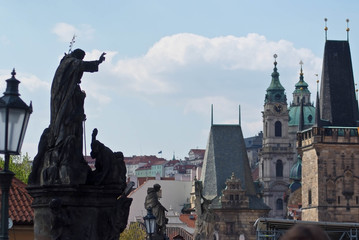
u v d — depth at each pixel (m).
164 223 63.78
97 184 31.00
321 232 16.19
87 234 30.70
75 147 30.62
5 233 28.78
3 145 28.56
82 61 31.02
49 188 30.58
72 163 30.53
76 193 30.53
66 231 30.28
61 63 31.45
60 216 30.00
